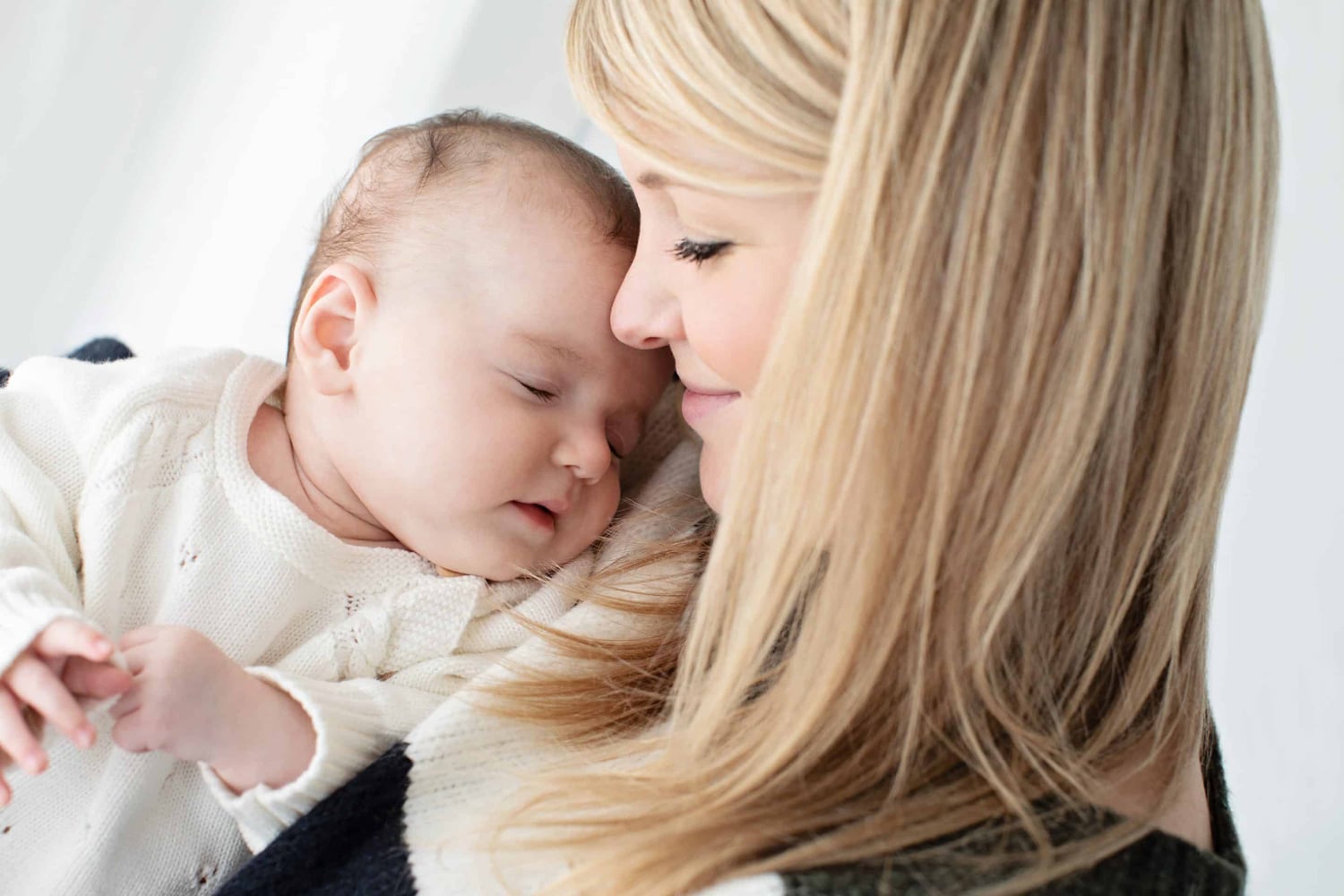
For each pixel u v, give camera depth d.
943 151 0.63
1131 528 0.70
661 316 0.80
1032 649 0.69
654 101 0.71
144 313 1.66
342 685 0.84
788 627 0.82
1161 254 0.66
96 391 0.94
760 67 0.67
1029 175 0.63
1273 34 1.34
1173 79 0.64
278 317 1.59
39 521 0.86
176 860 0.86
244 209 1.60
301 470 0.98
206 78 1.59
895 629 0.67
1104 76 0.63
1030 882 0.59
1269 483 1.40
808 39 0.66
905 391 0.65
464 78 1.51
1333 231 1.34
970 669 0.68
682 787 0.70
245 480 0.92
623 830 0.68
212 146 1.61
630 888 0.64
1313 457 1.37
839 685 0.68
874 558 0.66
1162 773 0.73
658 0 0.70
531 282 0.93
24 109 1.62
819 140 0.66
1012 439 0.65
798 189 0.68
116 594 0.87
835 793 0.68
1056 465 0.65
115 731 0.72
